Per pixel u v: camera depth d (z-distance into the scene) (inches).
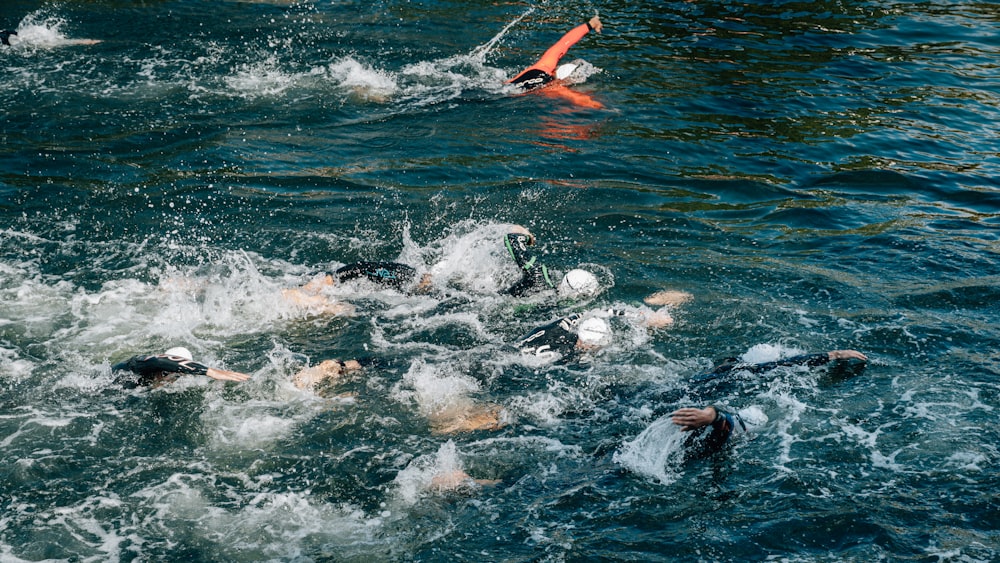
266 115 556.1
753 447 274.2
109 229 416.8
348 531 243.3
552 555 231.1
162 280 374.0
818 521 239.8
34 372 311.3
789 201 467.5
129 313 351.6
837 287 376.2
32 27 690.8
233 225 425.7
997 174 505.4
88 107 551.5
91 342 330.6
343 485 261.6
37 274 375.6
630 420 293.0
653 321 350.0
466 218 438.9
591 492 256.7
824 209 457.4
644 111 582.2
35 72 602.2
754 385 306.8
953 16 815.1
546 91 609.9
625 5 817.5
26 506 249.8
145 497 254.8
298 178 475.8
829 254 409.4
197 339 337.1
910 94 628.4
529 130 547.5
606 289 377.1
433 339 343.0
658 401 302.5
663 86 627.2
